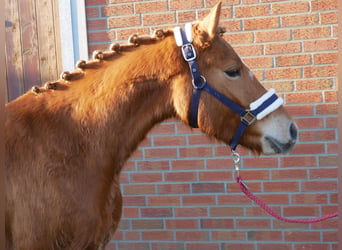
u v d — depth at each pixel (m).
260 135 2.01
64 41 3.13
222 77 1.97
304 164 2.99
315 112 2.96
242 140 2.06
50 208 1.86
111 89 1.99
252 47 2.98
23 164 1.88
